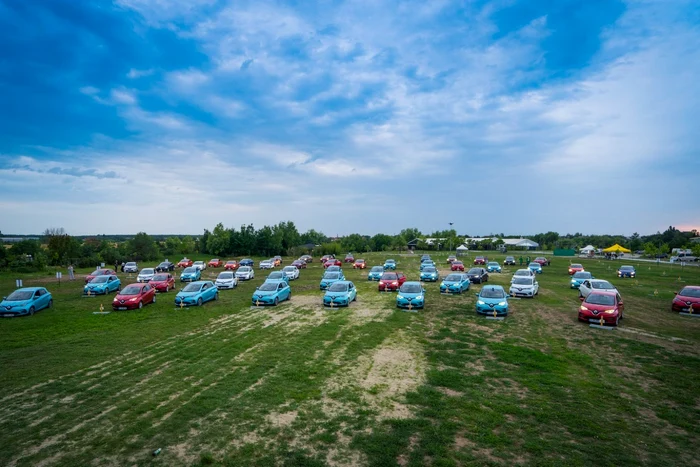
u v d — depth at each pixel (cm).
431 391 935
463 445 683
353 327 1667
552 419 786
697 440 703
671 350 1305
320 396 909
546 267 5656
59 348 1348
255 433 732
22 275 4472
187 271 3897
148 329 1648
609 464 623
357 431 738
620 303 1830
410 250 11044
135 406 856
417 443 693
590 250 8800
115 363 1173
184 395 916
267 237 9412
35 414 820
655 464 625
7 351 1315
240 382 998
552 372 1073
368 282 3703
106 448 680
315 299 2556
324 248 8694
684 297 2045
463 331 1592
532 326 1691
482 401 876
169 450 673
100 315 2005
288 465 624
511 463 626
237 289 3206
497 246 11412
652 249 7956
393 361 1183
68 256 5922
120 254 6806
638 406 852
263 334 1538
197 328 1664
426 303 2358
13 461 640
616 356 1233
